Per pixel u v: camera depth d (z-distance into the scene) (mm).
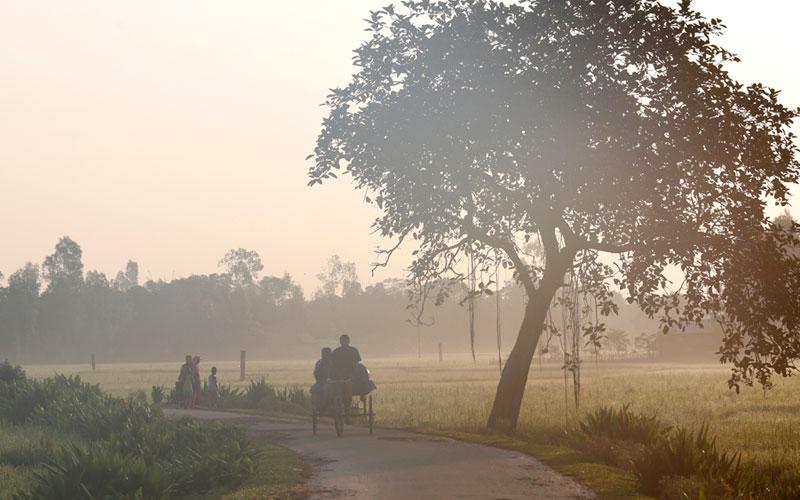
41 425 27125
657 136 21031
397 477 14406
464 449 18047
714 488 12773
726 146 21047
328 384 21125
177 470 14945
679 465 13828
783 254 22312
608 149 20969
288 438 20688
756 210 21641
